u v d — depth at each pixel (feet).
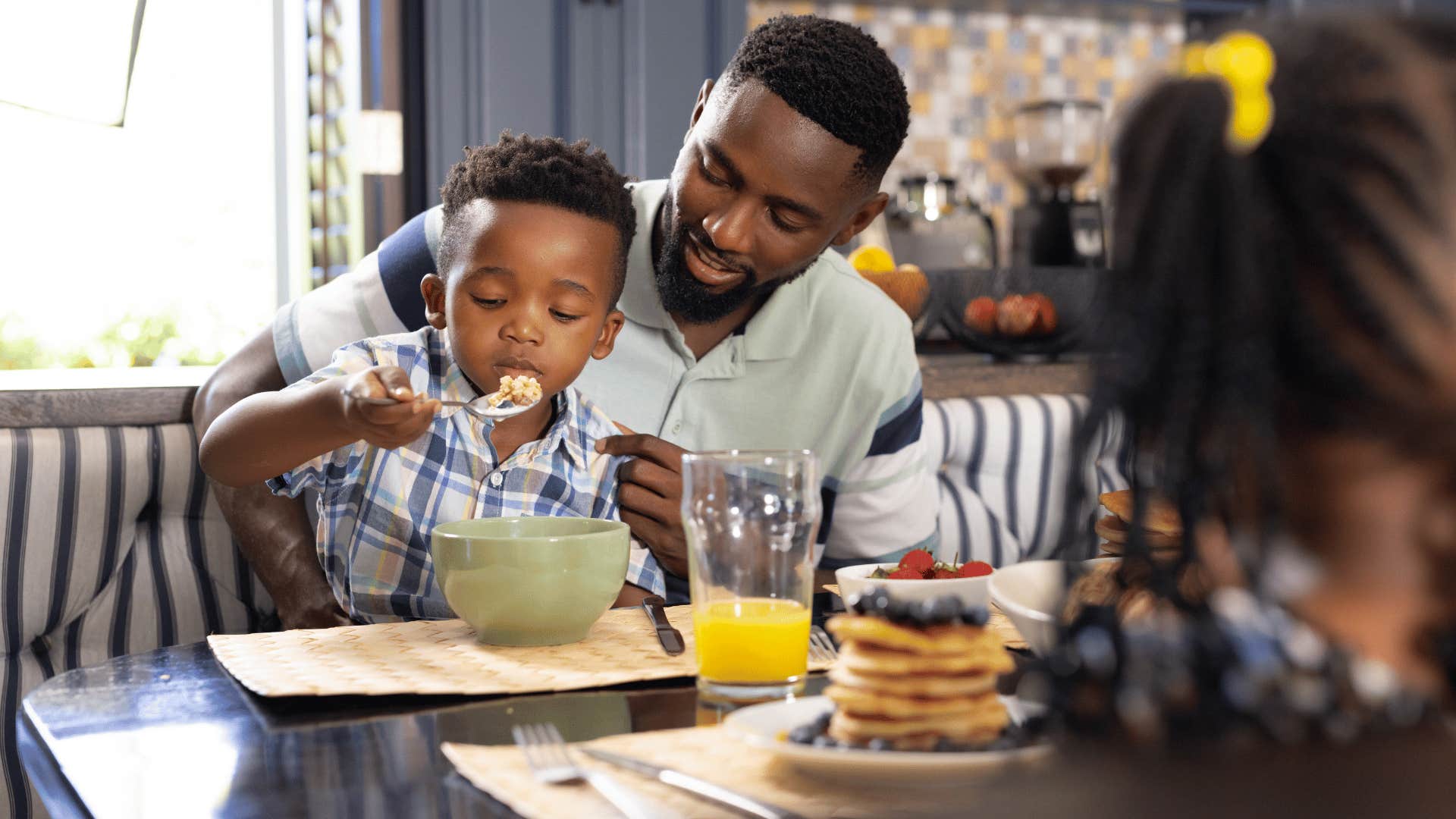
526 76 7.66
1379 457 1.11
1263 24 1.24
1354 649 1.17
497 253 3.57
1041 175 8.59
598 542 2.80
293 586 4.33
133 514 4.82
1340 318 1.10
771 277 4.14
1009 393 6.54
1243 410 1.14
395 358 3.86
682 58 8.13
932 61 9.87
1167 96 1.26
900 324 4.70
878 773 1.78
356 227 7.18
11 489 4.51
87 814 1.86
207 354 7.18
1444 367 1.07
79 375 5.69
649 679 2.53
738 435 4.62
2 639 4.56
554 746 2.02
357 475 3.71
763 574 2.43
